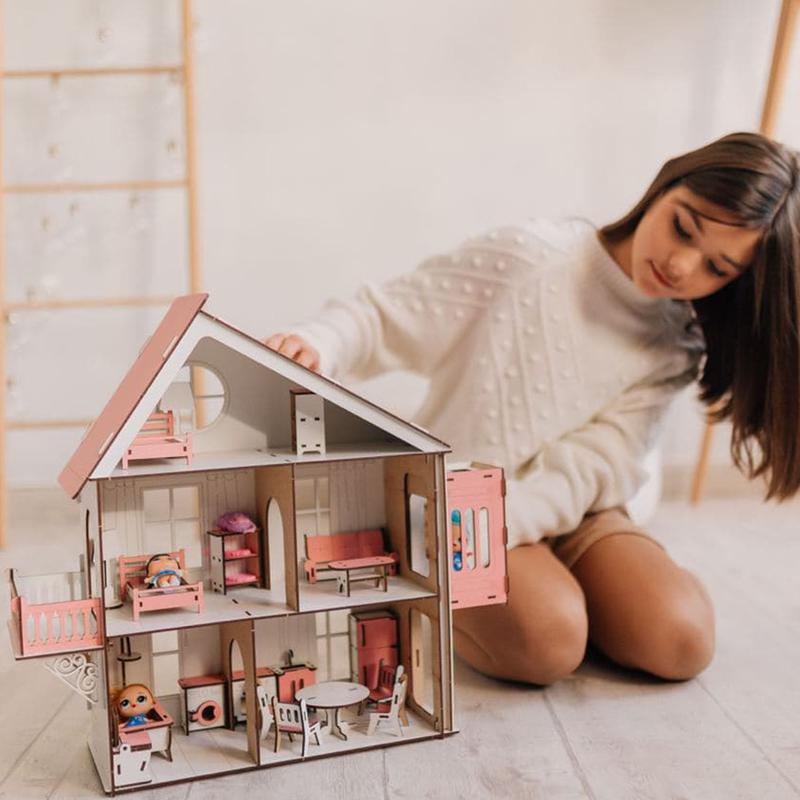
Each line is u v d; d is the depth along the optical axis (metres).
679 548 2.18
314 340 1.57
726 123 2.68
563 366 1.63
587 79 2.64
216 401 2.49
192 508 2.21
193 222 2.49
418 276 1.72
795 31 2.50
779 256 1.46
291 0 2.55
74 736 1.31
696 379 1.72
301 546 1.36
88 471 1.12
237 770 1.17
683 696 1.39
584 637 1.41
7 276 2.55
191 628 1.26
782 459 1.57
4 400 2.35
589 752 1.22
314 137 2.59
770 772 1.16
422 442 1.24
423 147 2.62
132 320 2.59
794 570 2.01
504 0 2.60
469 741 1.25
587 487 1.59
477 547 1.29
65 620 1.11
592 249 1.63
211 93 2.56
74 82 2.52
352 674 1.39
